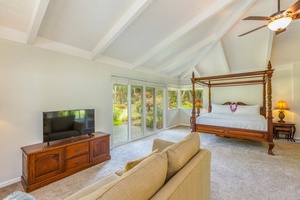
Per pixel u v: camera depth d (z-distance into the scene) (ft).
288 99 15.58
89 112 10.30
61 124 8.82
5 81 7.60
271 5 9.84
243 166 9.27
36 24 7.09
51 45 9.19
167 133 18.11
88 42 10.19
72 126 9.33
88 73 11.17
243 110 16.43
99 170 9.03
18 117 7.97
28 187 6.99
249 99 17.90
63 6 7.29
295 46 13.56
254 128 11.76
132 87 15.17
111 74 12.85
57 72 9.47
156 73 17.43
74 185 7.54
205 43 13.47
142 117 16.34
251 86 17.79
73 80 10.27
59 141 8.90
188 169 4.21
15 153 7.86
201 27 11.69
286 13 7.00
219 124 13.26
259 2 9.62
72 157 8.59
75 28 8.79
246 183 7.48
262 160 10.11
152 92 18.01
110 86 12.76
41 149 7.59
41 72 8.79
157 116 18.98
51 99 9.18
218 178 7.96
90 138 9.58
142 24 9.80
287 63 15.61
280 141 14.25
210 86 19.03
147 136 16.75
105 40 9.82
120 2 7.72
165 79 20.11
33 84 8.48
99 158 9.99
